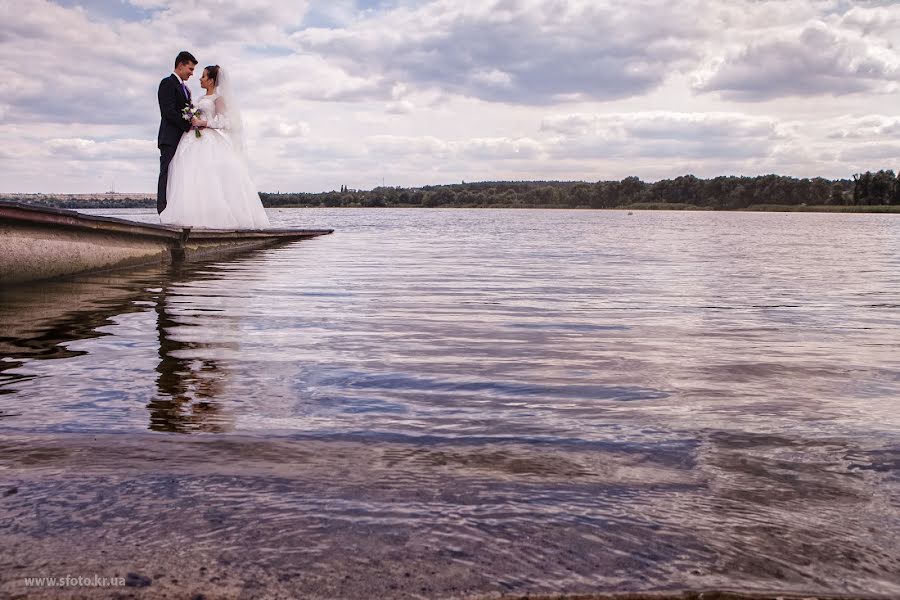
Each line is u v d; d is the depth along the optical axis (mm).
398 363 2486
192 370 2297
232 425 1649
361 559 972
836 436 1630
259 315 3715
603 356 2676
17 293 4512
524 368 2426
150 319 3479
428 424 1696
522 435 1614
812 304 4531
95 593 871
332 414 1776
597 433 1638
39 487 1220
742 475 1354
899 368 2484
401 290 5109
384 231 19078
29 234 5137
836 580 945
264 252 9562
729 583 930
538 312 4008
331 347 2787
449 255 9508
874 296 5008
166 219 8734
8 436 1526
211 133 9094
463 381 2205
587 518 1132
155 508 1137
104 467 1332
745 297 4898
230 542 1018
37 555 968
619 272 6996
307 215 45469
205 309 3906
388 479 1296
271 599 865
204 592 878
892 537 1083
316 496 1202
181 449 1455
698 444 1557
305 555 981
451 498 1207
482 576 931
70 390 1984
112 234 6363
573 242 14172
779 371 2422
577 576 938
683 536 1072
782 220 47906
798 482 1320
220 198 9133
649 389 2123
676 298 4801
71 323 3307
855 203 130750
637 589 908
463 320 3645
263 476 1298
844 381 2266
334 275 6289
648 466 1401
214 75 9062
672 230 23656
